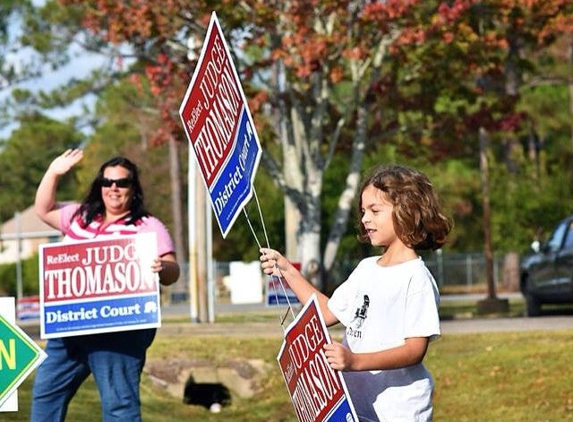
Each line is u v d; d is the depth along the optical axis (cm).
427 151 2639
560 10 2319
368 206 554
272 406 1363
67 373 813
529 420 1116
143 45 2375
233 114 570
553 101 5212
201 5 2166
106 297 794
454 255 5394
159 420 1230
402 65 2347
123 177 808
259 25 2206
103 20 2416
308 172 2511
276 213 4788
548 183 4466
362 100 2505
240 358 1464
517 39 2467
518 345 1411
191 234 2388
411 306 538
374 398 548
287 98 2505
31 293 6216
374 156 3900
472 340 1494
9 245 8338
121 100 4497
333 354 516
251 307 3912
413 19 2233
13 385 787
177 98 2338
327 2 2152
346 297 564
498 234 4459
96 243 795
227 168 589
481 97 2648
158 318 792
